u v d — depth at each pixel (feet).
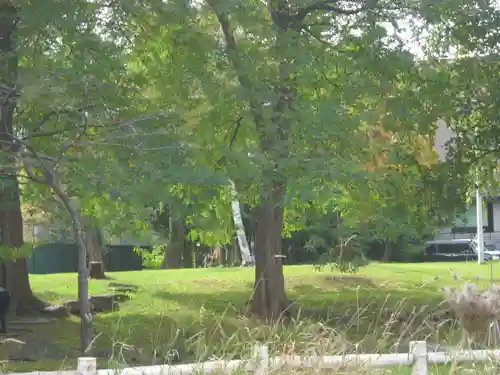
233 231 74.18
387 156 60.13
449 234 166.91
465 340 28.50
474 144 60.39
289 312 58.29
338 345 24.48
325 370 21.84
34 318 57.21
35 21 42.86
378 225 59.00
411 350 23.03
